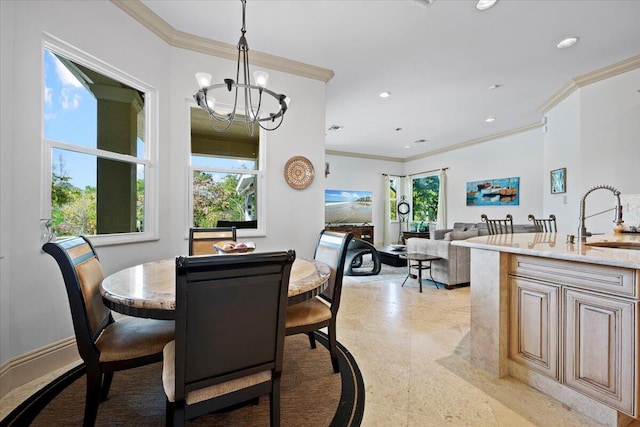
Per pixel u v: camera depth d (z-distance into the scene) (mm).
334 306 1937
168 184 2877
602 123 3521
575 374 1532
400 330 2604
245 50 2248
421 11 2527
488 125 5770
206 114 3143
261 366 1114
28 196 1825
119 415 1487
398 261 5562
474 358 1994
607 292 1409
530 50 3105
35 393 1678
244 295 1022
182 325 935
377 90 4133
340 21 2666
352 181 8445
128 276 1582
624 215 2953
